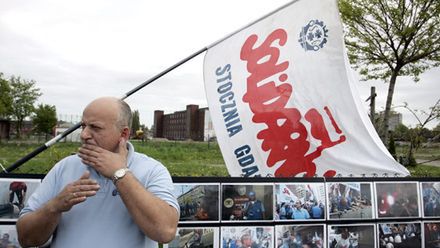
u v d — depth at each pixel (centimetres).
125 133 181
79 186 162
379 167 346
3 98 2838
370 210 311
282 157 355
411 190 322
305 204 298
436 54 1183
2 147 1822
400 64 1184
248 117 358
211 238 279
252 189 288
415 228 321
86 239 172
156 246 190
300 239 295
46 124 3127
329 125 357
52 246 178
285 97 360
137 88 325
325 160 355
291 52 364
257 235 287
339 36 358
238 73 363
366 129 354
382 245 312
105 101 178
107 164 165
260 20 359
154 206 163
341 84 358
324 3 357
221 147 360
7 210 249
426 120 1184
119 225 175
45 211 165
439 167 1045
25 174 253
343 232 304
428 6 1110
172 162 1198
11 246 249
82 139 173
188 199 276
